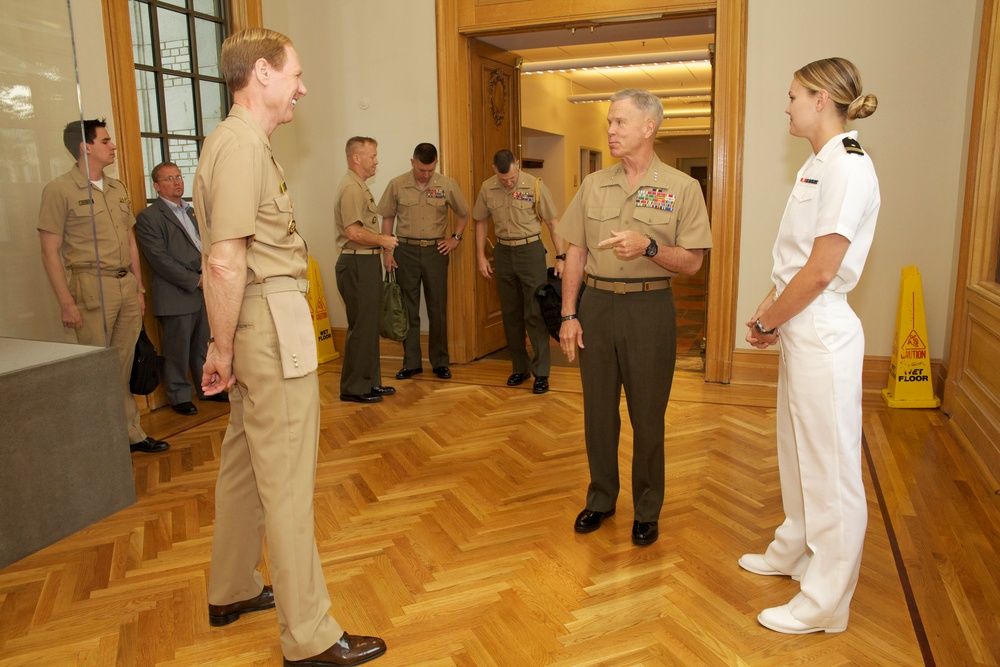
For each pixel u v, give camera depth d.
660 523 2.88
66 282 2.76
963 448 3.58
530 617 2.26
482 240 5.04
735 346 4.87
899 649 2.05
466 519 2.96
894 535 2.71
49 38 2.77
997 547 2.61
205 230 1.85
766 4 4.50
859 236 2.03
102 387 2.62
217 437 4.03
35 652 2.13
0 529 2.28
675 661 2.03
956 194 4.33
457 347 5.60
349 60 5.52
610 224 2.56
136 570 2.61
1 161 2.82
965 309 3.89
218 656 2.10
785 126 4.57
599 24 5.02
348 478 3.41
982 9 3.89
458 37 5.26
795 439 2.19
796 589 2.38
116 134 4.14
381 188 5.61
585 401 2.74
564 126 11.21
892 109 4.37
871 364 4.57
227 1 5.05
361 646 2.05
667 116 14.10
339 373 5.38
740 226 4.73
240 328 1.85
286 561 1.92
